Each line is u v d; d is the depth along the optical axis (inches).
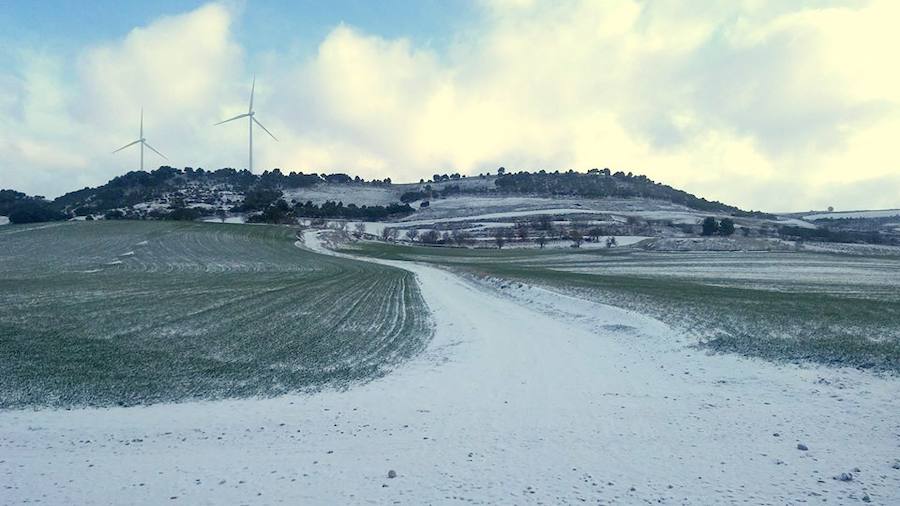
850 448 295.6
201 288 1430.9
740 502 233.9
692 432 328.2
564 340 705.6
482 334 756.6
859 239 4323.3
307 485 257.3
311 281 1701.5
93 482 264.4
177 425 357.4
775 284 1621.6
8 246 2755.9
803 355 529.0
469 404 403.2
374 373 514.6
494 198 7436.0
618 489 248.1
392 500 239.9
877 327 667.4
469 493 245.8
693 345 605.3
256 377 494.9
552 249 4092.0
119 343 664.4
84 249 2696.9
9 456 302.4
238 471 276.4
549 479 259.6
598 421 354.3
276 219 4936.0
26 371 514.0
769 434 321.4
